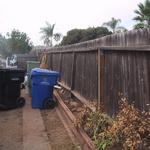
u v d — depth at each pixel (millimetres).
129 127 2070
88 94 3863
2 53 23062
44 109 4715
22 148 2852
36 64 7340
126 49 2293
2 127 3607
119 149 2277
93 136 2643
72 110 3994
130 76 2410
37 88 4734
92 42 3705
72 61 5141
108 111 2986
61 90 5887
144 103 2158
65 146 2852
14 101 4785
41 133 3314
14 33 23016
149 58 2080
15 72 4723
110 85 2941
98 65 3209
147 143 2057
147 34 1986
